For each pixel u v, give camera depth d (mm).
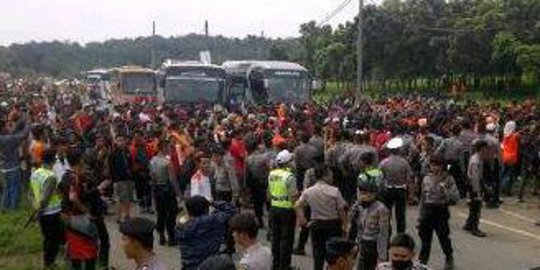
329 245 6773
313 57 80562
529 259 14914
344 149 16516
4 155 18453
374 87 75250
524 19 63531
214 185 15570
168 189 15406
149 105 35156
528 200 21719
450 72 66250
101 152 17156
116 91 52125
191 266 9211
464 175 19609
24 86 69188
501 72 64812
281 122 22391
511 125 22078
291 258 14289
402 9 70188
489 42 63531
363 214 10758
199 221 9227
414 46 67750
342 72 73625
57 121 26344
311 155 16094
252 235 7531
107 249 12641
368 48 68438
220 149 15633
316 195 11531
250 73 37906
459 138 19703
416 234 16719
